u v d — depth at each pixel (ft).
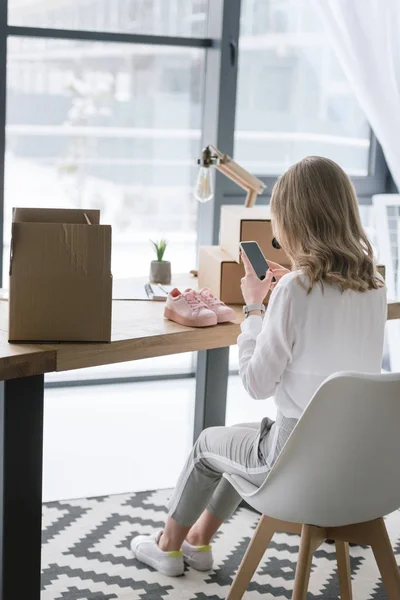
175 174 14.80
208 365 9.57
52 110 13.83
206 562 8.79
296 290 6.52
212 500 8.68
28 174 13.91
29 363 6.63
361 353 6.72
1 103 12.93
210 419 9.73
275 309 6.58
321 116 15.37
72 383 14.73
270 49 14.80
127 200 14.60
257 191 9.93
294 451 6.29
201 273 9.36
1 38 12.82
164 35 14.14
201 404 9.71
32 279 6.82
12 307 6.83
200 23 14.33
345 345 6.62
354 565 9.01
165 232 14.93
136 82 14.24
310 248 6.63
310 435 6.19
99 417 13.33
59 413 13.42
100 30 13.75
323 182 6.67
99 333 7.00
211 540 9.46
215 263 8.87
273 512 6.68
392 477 6.47
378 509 6.59
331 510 6.46
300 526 7.04
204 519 8.78
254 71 14.79
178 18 14.17
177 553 8.65
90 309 6.94
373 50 13.71
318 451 6.23
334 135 15.52
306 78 15.14
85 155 14.19
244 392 14.79
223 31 13.94
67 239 6.80
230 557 9.10
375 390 6.04
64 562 8.80
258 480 7.09
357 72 13.79
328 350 6.57
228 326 7.91
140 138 14.46
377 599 8.32
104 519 9.85
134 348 7.23
